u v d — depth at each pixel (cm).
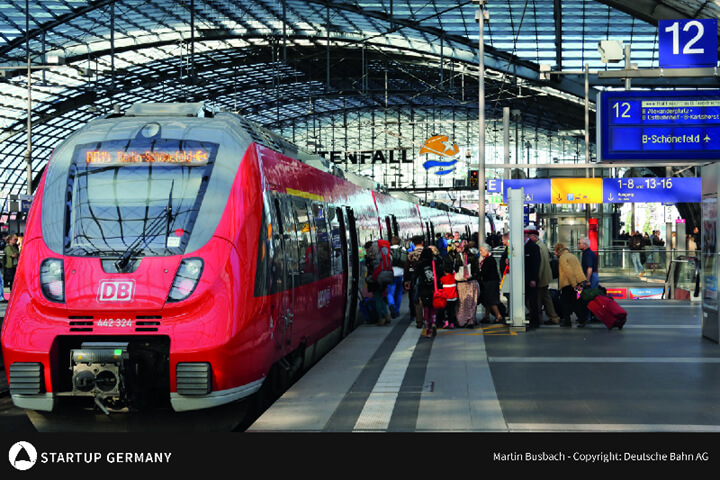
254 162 874
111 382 736
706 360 1125
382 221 2062
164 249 773
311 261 1102
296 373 1066
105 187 823
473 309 1556
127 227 793
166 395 772
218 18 5384
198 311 749
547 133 8481
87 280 759
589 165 2028
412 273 1552
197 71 6769
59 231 799
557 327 1570
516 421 746
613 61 2320
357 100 8162
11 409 933
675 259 2416
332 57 6494
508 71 5309
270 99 8150
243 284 786
